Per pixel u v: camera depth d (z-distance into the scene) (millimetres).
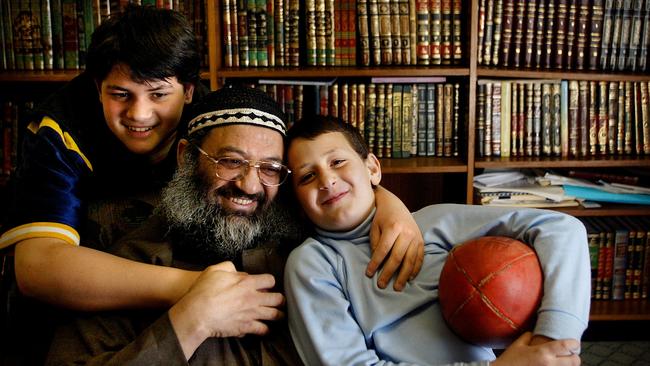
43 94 2602
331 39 2387
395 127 2479
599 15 2416
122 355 1217
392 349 1307
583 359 2451
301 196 1465
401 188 2859
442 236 1474
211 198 1436
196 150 1462
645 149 2482
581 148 2479
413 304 1328
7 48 2340
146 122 1517
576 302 1205
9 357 1637
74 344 1329
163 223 1528
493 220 1441
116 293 1338
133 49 1451
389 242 1396
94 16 2328
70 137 1553
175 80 1536
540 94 2439
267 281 1352
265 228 1493
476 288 1210
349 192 1454
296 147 1467
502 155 2471
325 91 2441
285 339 1391
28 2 2316
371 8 2381
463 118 2459
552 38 2434
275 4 2365
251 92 1487
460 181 2533
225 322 1272
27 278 1378
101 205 1618
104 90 1504
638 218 2666
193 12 2330
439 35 2410
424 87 2463
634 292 2598
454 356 1288
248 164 1414
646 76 2412
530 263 1245
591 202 2500
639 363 2418
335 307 1329
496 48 2414
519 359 1137
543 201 2439
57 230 1458
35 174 1504
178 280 1339
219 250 1466
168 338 1230
